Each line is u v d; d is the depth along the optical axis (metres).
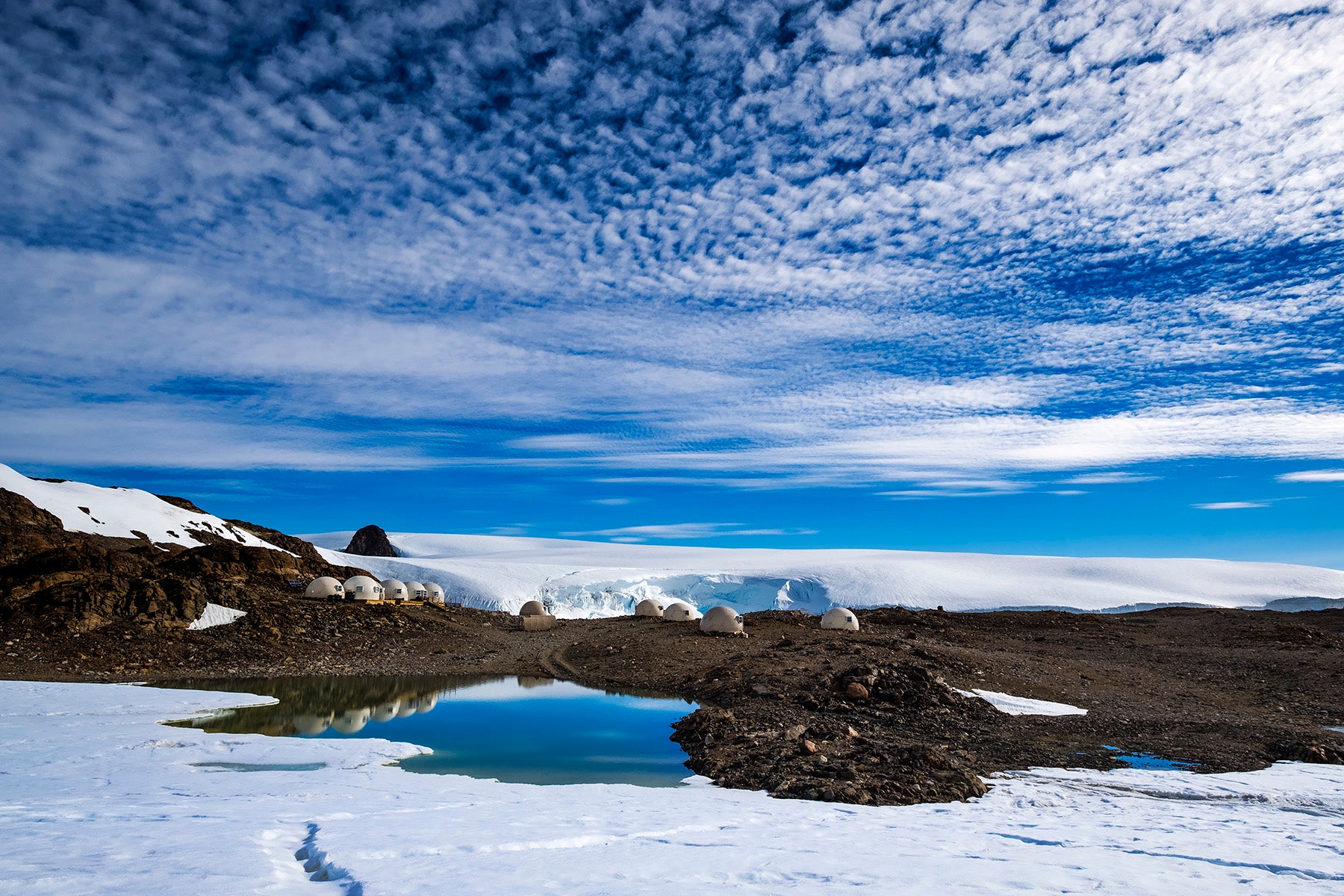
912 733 21.61
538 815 11.39
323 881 6.91
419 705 28.00
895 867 7.94
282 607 42.00
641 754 20.06
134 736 19.42
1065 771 17.53
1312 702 26.28
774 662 31.59
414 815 11.02
